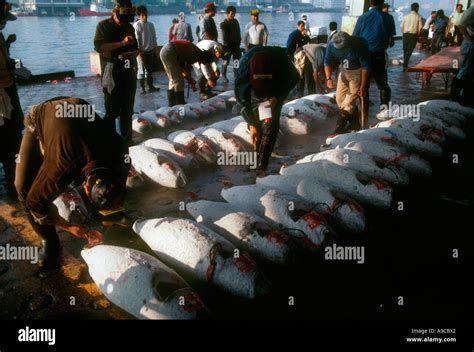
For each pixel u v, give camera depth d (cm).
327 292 258
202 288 262
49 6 8800
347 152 400
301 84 812
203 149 460
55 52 2405
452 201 368
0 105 365
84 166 227
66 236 326
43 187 235
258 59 391
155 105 778
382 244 306
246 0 12650
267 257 276
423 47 1744
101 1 9138
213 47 748
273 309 244
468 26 644
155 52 1206
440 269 275
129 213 362
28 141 249
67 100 239
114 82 475
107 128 246
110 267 247
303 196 334
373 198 347
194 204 325
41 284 271
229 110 712
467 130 559
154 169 404
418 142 455
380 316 236
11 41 396
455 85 691
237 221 292
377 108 703
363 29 628
